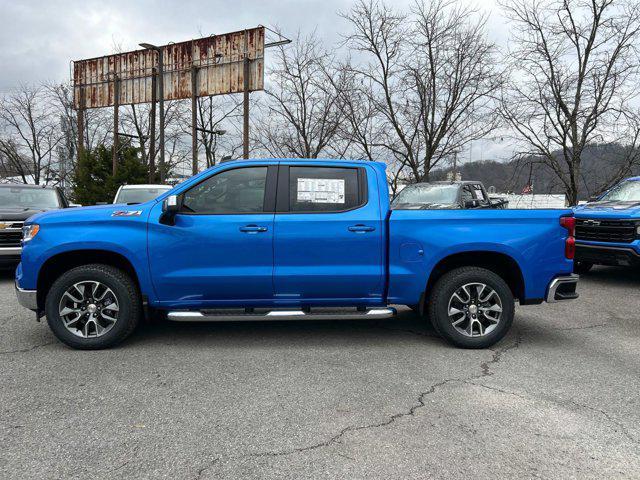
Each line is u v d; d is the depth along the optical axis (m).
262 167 4.82
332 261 4.73
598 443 2.92
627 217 7.81
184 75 24.31
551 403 3.50
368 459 2.72
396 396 3.61
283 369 4.19
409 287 4.78
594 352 4.73
